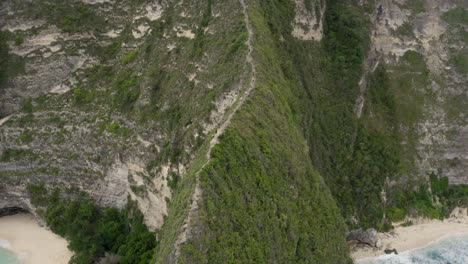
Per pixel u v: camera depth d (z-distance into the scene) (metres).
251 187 31.05
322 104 50.59
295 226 33.59
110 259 42.59
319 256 34.44
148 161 43.78
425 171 54.41
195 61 43.53
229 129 32.53
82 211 48.69
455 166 55.66
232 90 37.44
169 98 44.34
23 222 53.12
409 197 52.28
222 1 45.69
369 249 48.09
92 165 49.09
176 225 27.36
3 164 52.69
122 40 55.22
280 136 36.19
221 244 26.80
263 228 30.45
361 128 52.62
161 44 49.72
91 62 55.47
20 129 53.12
